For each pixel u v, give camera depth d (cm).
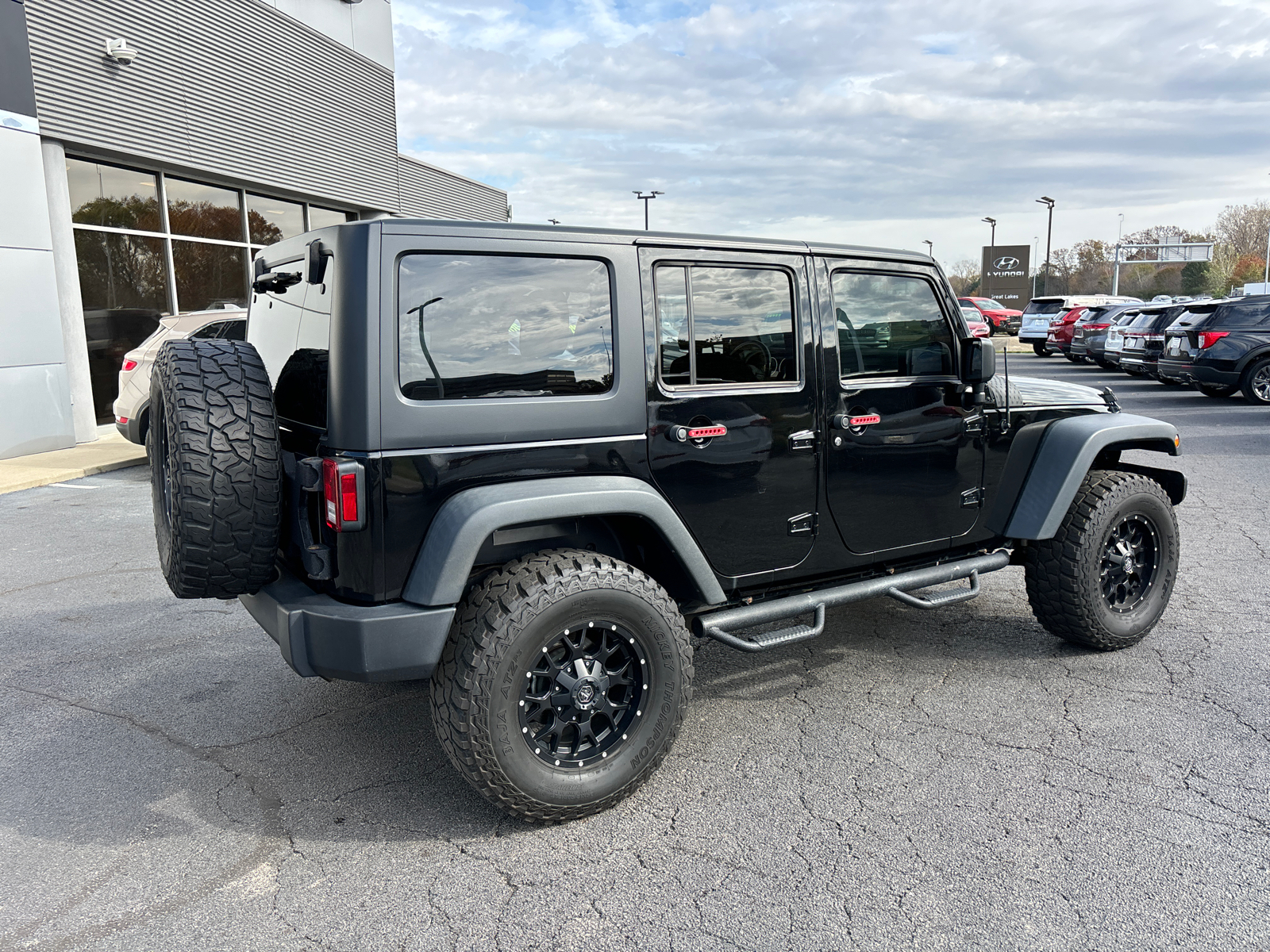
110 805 298
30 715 371
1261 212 7450
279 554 317
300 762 328
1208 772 306
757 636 326
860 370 351
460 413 265
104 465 971
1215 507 721
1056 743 329
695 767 317
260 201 1498
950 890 244
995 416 390
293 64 1505
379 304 254
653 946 224
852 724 350
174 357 280
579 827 281
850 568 360
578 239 286
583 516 292
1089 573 397
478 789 269
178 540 262
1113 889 242
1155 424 414
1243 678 387
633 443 295
